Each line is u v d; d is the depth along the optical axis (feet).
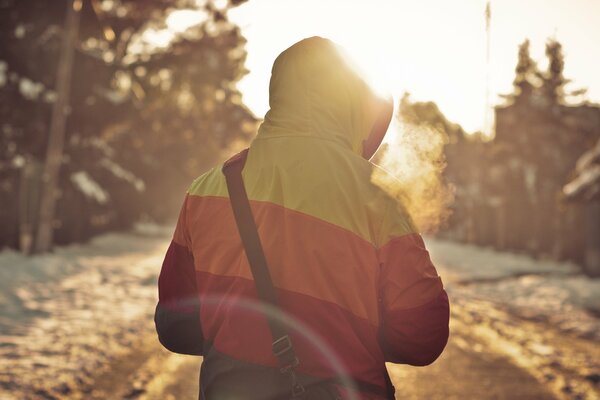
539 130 108.78
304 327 6.56
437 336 6.83
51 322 31.81
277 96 7.33
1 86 67.82
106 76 79.51
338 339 6.56
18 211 64.75
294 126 7.16
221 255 6.95
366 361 6.62
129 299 41.27
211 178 7.29
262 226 6.81
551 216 89.86
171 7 102.12
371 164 7.16
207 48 104.94
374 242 6.88
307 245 6.68
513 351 29.25
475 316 38.91
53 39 72.59
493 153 116.06
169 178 146.00
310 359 6.51
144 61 102.22
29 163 71.41
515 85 111.34
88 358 24.66
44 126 69.92
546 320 38.91
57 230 79.15
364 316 6.66
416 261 6.79
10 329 29.40
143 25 103.40
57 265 56.70
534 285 57.31
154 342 28.60
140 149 117.08
